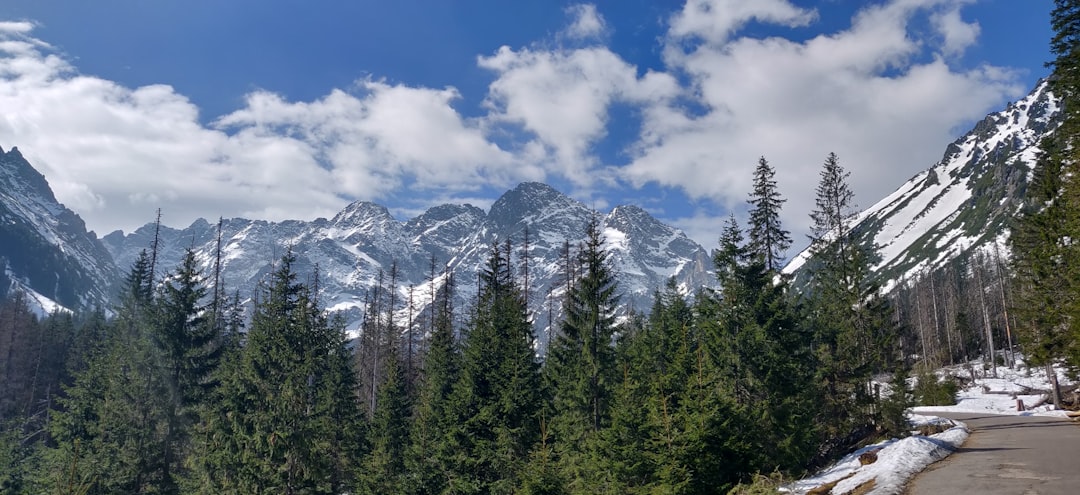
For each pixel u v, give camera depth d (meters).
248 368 36.09
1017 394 55.22
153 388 38.06
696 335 32.72
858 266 35.91
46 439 60.69
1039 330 43.06
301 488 34.88
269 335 36.97
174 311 39.59
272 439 34.09
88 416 40.31
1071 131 31.86
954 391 58.47
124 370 39.66
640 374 32.12
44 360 80.88
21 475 41.59
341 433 48.25
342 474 47.25
